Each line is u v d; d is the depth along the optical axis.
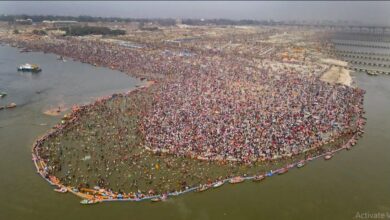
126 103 145.25
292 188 87.50
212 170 92.50
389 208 81.31
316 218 77.19
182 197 82.38
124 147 103.94
